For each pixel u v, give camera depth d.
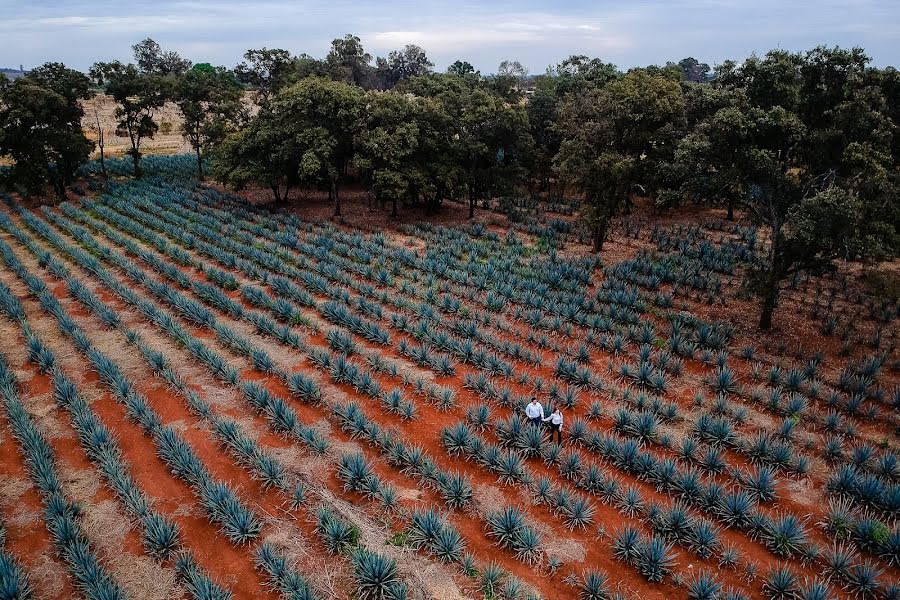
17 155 44.34
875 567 12.34
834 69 21.39
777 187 20.91
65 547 12.71
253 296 26.73
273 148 41.47
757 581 12.39
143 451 16.48
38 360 20.70
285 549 13.12
